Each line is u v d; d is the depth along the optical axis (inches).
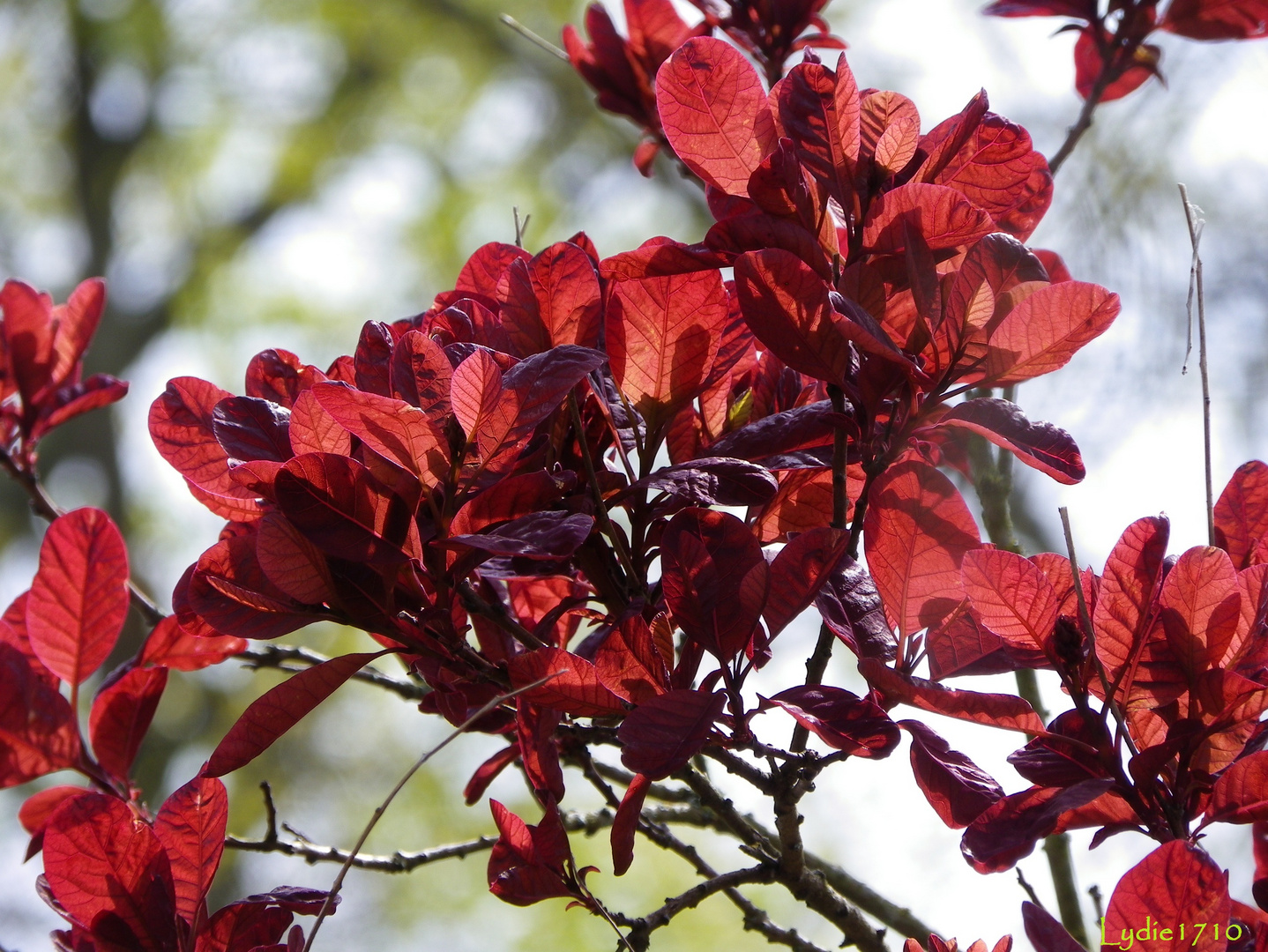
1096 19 60.2
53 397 60.4
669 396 51.1
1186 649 49.3
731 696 49.7
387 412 48.9
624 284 50.6
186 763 219.0
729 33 60.4
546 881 50.6
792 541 49.5
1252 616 49.2
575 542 48.6
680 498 51.0
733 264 49.5
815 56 50.4
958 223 49.7
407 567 49.8
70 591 53.8
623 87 62.0
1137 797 49.3
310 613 49.8
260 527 49.3
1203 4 59.4
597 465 51.4
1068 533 49.3
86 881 50.6
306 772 229.6
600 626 52.8
